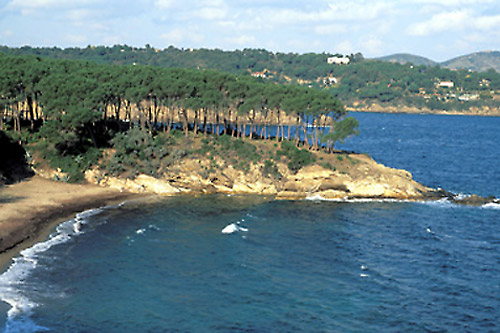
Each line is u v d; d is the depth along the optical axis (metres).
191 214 81.00
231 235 71.00
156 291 52.09
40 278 53.28
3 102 96.19
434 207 91.12
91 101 97.75
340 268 60.47
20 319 44.66
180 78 112.44
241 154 101.56
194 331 44.56
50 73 104.81
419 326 46.88
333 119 115.00
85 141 100.75
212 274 57.09
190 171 97.12
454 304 51.78
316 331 45.34
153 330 44.34
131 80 107.19
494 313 49.97
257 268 59.44
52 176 94.31
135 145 98.94
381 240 71.50
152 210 82.38
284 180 97.94
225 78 114.38
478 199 95.00
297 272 58.78
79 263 58.00
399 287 55.59
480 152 187.25
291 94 113.69
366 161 104.88
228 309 48.94
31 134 102.12
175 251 63.72
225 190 97.31
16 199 80.44
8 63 104.00
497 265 62.75
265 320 47.03
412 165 149.62
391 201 94.69
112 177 94.44
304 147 109.56
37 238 65.31
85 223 73.06
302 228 75.94
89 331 43.62
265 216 81.81
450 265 62.47
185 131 109.88
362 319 47.91
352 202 93.31
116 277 54.94
